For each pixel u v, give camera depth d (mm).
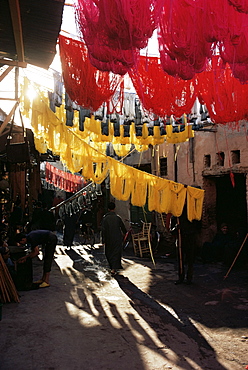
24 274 5809
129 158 12906
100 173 6551
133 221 13492
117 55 2918
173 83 4379
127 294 5727
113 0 2381
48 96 5156
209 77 4484
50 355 3328
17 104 5215
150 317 4566
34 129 5352
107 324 4242
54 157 11664
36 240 5922
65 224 11672
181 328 4180
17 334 3834
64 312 4656
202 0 2576
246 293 5785
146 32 2471
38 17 3217
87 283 6480
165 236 10938
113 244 7344
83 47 4102
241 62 2977
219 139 9125
